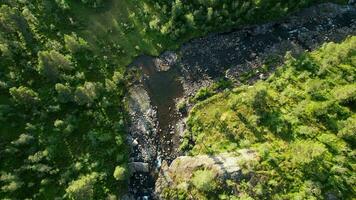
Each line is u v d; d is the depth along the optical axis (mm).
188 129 93938
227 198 78312
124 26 104938
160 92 99375
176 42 103500
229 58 101438
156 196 87438
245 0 100812
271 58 100438
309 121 85562
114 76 97062
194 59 102062
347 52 90688
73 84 96938
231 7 102000
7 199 78688
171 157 92000
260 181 77812
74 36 101250
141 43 103688
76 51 99688
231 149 85812
